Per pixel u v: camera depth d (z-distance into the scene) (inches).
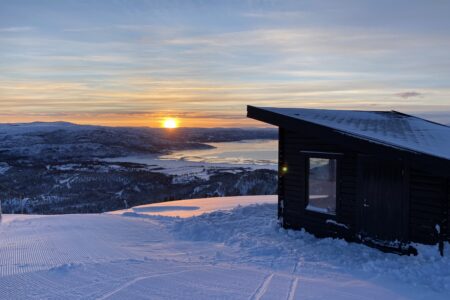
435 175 327.3
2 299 238.7
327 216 415.5
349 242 392.5
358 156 381.4
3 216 724.0
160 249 399.9
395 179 352.5
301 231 441.7
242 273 299.6
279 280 282.2
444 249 325.1
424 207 335.0
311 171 444.8
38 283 267.1
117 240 441.4
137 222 563.8
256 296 247.1
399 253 347.9
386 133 387.5
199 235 462.9
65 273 289.4
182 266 318.3
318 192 449.1
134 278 278.7
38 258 347.3
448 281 277.3
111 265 314.5
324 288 265.9
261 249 379.6
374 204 369.1
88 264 315.9
